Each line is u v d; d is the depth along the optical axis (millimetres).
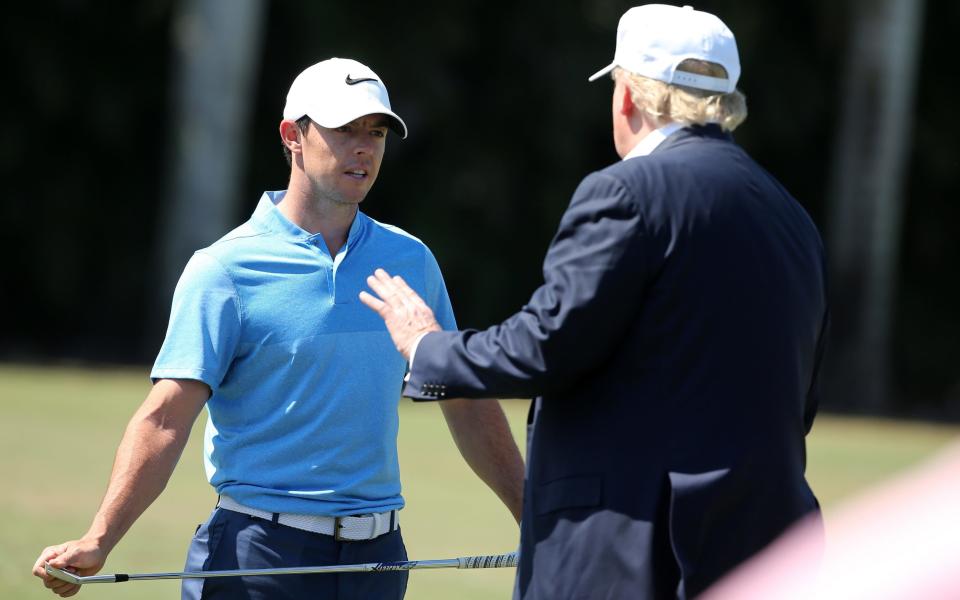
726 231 11625
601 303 11352
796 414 11820
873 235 72438
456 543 26750
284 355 13969
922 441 46312
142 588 22016
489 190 73812
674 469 11312
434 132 75000
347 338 14062
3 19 68250
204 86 65938
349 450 14070
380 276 12898
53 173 71125
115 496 13352
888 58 71875
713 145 12164
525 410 48562
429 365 12086
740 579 11211
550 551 11656
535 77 74938
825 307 12500
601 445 11523
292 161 14516
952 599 7652
